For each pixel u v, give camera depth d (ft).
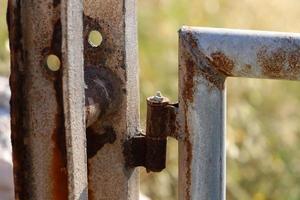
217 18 12.71
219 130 3.74
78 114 3.55
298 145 10.78
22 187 3.61
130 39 3.81
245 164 10.28
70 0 3.46
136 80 3.86
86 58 3.81
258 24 12.68
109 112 3.82
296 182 10.39
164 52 11.55
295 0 13.19
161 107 3.79
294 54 3.60
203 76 3.69
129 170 3.91
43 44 3.52
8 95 7.44
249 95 11.26
